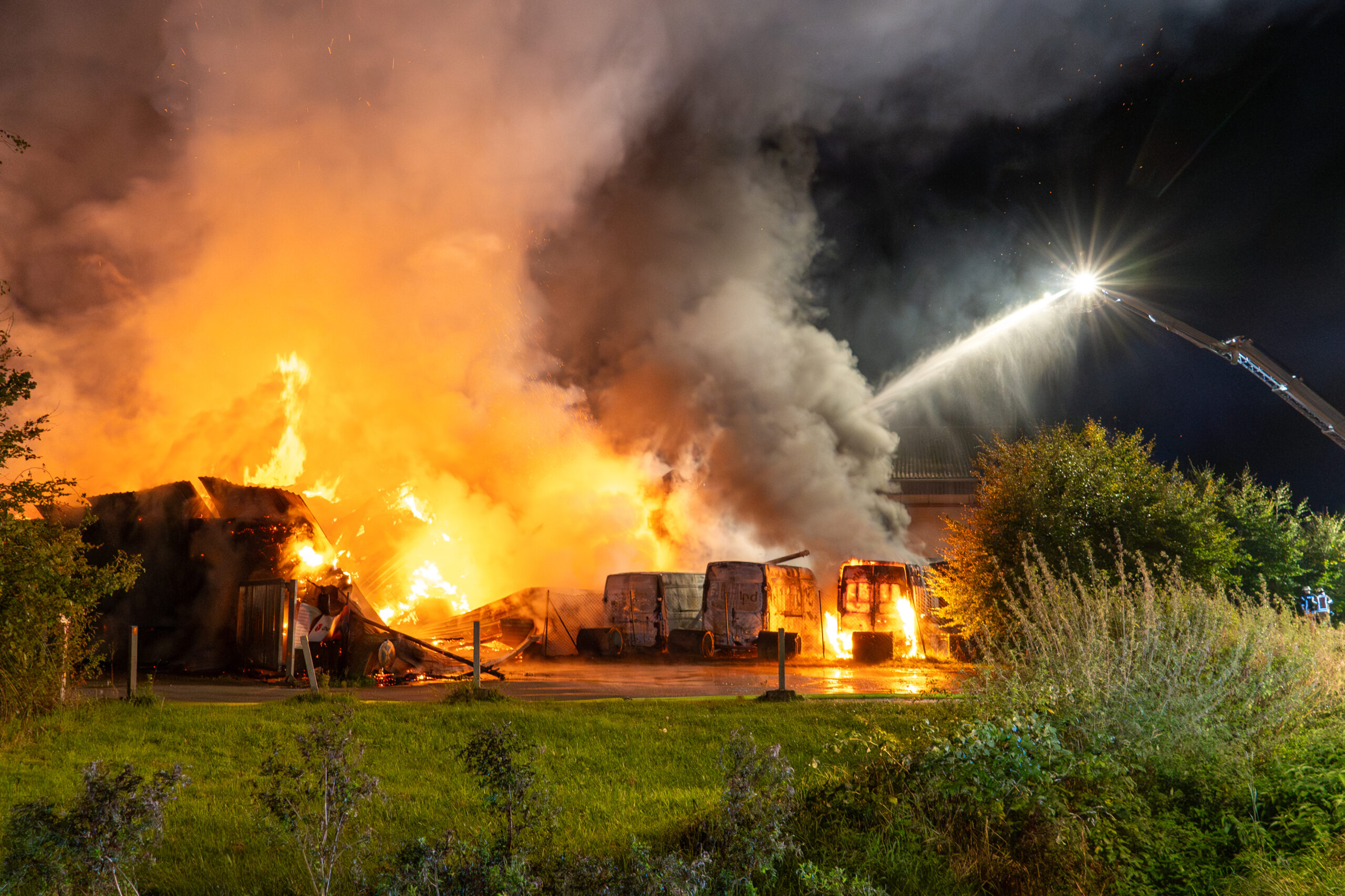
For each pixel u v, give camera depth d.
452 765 9.09
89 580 11.27
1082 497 20.20
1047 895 5.28
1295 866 5.20
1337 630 10.48
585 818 6.86
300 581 20.02
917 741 7.33
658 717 12.15
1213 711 7.25
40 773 8.47
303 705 13.47
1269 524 26.36
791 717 12.04
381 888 4.11
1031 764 5.77
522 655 26.39
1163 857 5.59
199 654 20.53
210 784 8.23
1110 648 7.66
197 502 22.20
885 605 28.27
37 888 4.88
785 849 4.96
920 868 5.40
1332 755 6.57
